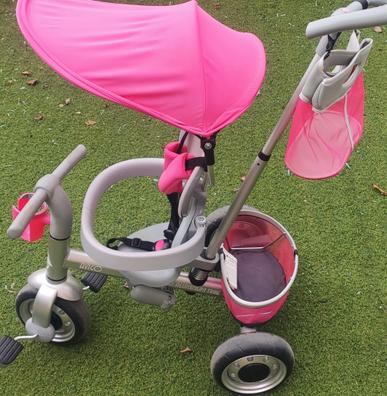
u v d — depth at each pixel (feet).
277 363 5.75
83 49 4.01
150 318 6.61
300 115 4.35
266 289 6.15
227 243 6.62
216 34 4.37
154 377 6.16
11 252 7.09
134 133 8.61
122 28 4.15
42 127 8.63
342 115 4.47
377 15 3.81
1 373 6.10
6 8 10.48
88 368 6.19
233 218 5.49
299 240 7.38
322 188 7.94
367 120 8.87
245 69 4.36
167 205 7.68
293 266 5.95
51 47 3.99
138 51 4.04
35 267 6.98
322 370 6.22
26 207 4.73
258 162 5.06
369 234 7.45
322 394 6.05
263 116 8.87
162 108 4.04
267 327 6.55
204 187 5.23
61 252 5.45
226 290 5.76
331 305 6.76
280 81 9.43
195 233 5.29
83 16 4.20
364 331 6.54
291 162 4.62
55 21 4.11
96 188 5.60
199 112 4.04
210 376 6.17
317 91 4.08
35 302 5.68
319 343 6.43
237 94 4.24
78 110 8.91
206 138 4.27
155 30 4.14
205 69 4.09
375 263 7.16
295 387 6.09
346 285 6.95
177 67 4.03
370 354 6.36
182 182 5.19
